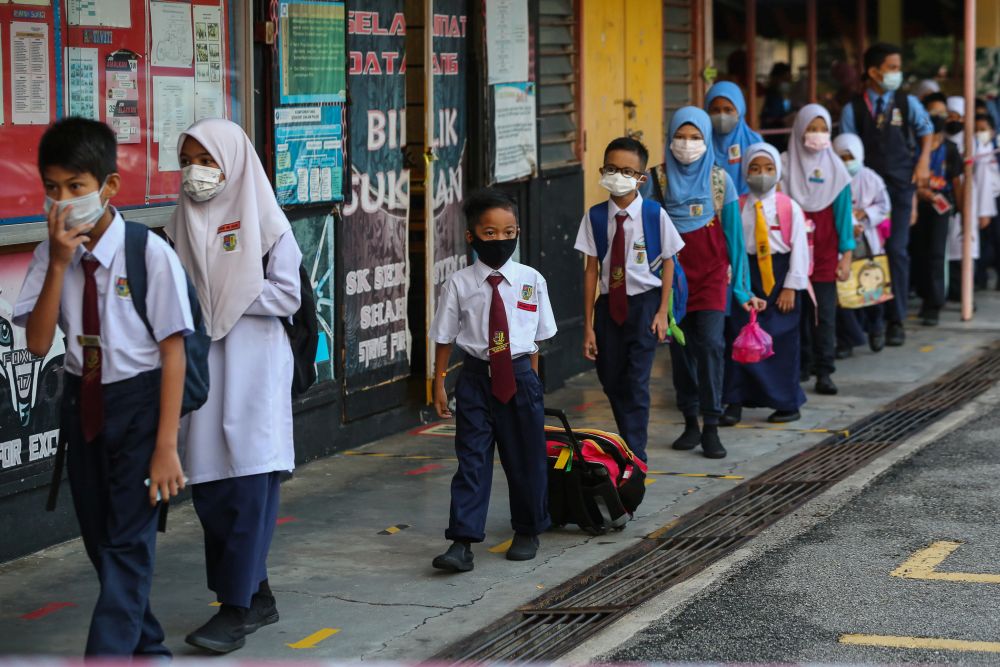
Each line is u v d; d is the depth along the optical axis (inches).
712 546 322.7
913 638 258.4
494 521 344.2
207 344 230.8
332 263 399.5
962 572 297.1
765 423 455.5
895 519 338.6
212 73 350.9
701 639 260.1
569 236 525.7
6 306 299.3
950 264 701.3
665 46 602.9
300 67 378.3
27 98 301.4
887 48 577.6
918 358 564.4
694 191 398.0
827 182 491.8
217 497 251.6
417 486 373.7
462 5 452.4
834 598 282.2
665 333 360.2
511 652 255.1
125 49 325.7
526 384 303.0
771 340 433.4
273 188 370.3
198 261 248.5
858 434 438.9
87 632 265.0
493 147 466.9
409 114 467.2
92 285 223.1
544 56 506.0
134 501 225.6
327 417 402.6
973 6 628.1
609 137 557.0
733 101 450.0
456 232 455.2
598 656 252.2
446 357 307.6
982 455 401.1
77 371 227.0
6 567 301.9
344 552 316.8
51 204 213.9
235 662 249.0
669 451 416.8
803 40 730.2
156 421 225.8
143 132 332.2
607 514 335.3
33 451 308.3
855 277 556.1
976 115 711.7
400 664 248.1
